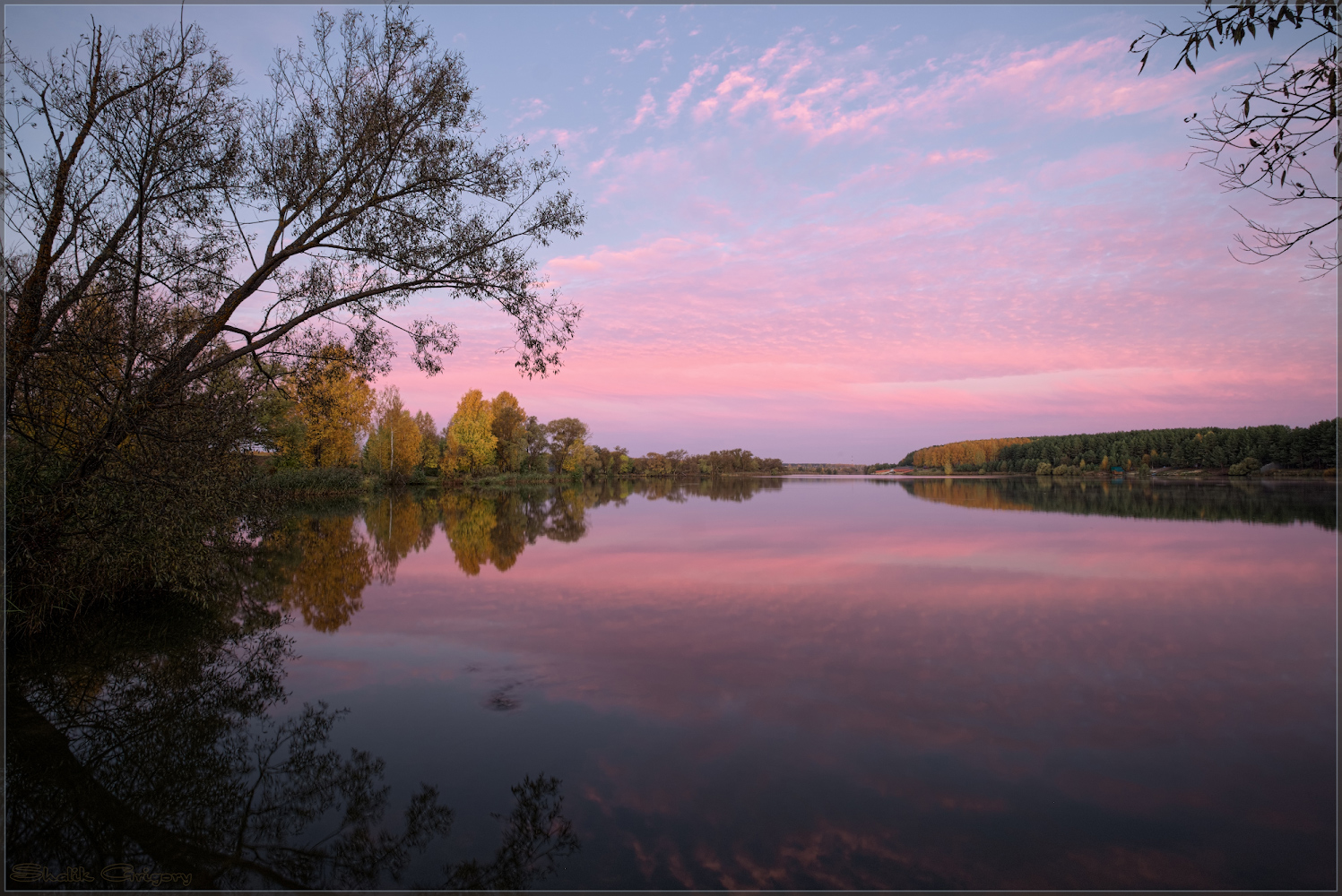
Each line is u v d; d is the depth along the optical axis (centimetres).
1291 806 534
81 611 1055
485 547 1988
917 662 883
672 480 9156
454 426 6675
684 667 870
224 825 523
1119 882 443
